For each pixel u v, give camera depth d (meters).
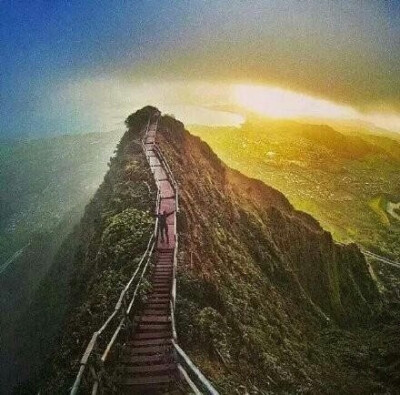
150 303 14.74
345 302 46.72
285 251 41.84
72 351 12.79
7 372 32.25
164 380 10.56
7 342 37.94
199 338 13.77
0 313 61.00
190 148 41.88
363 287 52.47
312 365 21.91
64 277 30.61
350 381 23.31
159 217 19.73
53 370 12.87
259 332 19.16
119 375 10.52
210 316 15.30
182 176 30.84
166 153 32.91
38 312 33.62
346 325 42.91
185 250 19.52
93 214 31.94
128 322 12.65
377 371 26.55
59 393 10.68
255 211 43.00
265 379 14.87
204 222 26.72
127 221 20.84
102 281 16.47
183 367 11.42
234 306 18.98
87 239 27.31
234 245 29.75
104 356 9.97
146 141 34.41
